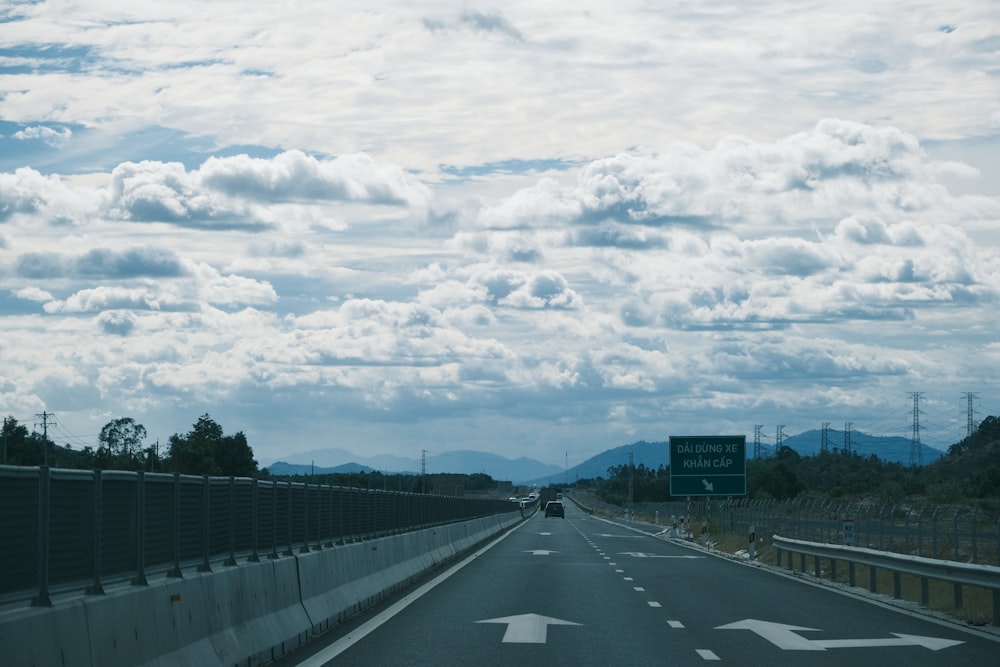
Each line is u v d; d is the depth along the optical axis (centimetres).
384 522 3300
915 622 1953
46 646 895
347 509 2655
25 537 932
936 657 1509
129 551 1149
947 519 3997
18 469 922
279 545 1878
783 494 13712
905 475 13550
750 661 1472
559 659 1488
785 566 3734
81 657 954
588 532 7894
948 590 2619
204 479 1425
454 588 2734
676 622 1953
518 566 3712
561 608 2211
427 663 1448
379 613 2105
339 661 1464
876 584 2642
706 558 4338
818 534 4534
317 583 1914
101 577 1076
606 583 2919
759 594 2567
